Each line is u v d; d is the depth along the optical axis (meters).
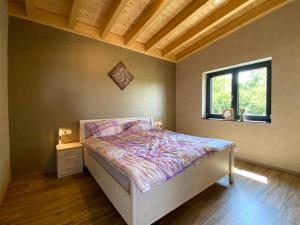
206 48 4.06
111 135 3.03
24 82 2.62
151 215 1.44
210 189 2.27
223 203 1.94
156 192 1.46
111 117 3.57
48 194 2.14
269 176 2.67
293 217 1.69
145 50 4.02
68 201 1.99
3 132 2.13
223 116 3.84
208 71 4.08
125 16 3.02
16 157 2.60
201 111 4.25
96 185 2.39
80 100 3.15
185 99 4.64
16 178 2.57
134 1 2.68
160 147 2.14
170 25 3.26
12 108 2.54
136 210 1.33
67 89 3.01
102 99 3.43
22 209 1.84
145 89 4.16
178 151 1.95
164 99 4.59
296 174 2.72
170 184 1.58
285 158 2.84
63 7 2.70
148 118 4.13
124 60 3.75
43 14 2.71
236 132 3.52
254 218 1.68
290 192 2.17
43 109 2.79
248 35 3.27
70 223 1.62
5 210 1.82
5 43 2.30
